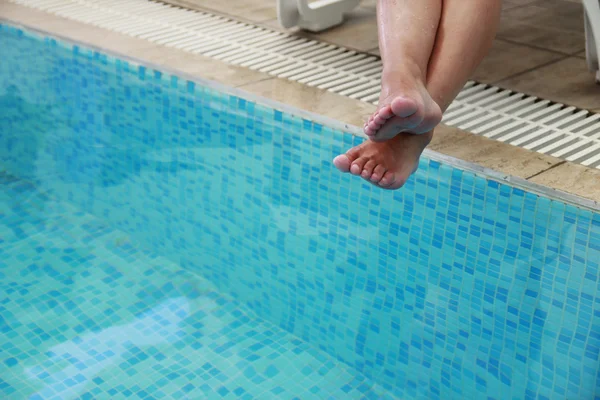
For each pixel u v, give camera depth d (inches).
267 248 91.4
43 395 76.9
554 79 97.7
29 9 129.1
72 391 77.6
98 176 111.0
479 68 101.7
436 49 61.7
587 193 68.7
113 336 85.4
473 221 73.5
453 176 73.9
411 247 78.3
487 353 74.8
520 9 126.7
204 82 96.1
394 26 61.4
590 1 89.2
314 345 87.1
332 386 80.5
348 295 84.2
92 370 80.4
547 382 71.1
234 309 91.7
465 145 79.1
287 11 115.0
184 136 98.3
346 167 60.2
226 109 93.0
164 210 102.4
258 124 89.6
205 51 108.9
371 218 80.8
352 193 81.7
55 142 116.3
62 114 114.0
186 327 87.5
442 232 75.8
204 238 98.3
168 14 127.0
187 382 79.3
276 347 85.7
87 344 84.1
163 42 112.3
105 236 103.8
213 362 82.4
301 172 86.5
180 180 100.0
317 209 85.4
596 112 88.0
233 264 95.3
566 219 67.3
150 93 101.1
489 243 72.8
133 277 95.7
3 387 77.7
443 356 78.2
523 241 70.6
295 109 87.8
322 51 110.0
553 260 68.8
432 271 77.3
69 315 88.4
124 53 106.7
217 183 95.8
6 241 101.4
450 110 88.9
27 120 120.7
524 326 71.8
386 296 81.4
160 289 93.8
